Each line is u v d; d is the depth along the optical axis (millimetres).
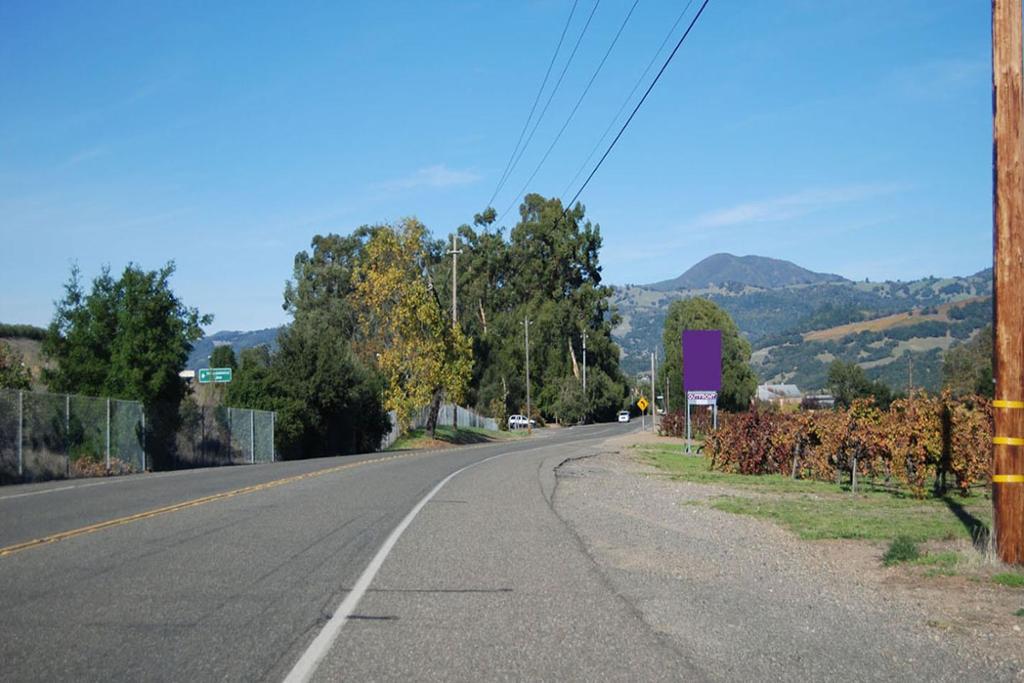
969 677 7219
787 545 13984
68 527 14547
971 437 21641
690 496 21828
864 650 7934
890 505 19938
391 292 59438
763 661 7535
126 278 37594
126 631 8133
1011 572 11094
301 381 48906
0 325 58906
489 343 96688
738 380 75062
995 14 11711
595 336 103000
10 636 7957
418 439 64375
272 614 8797
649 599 9836
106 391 36250
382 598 9594
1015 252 11539
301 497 19500
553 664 7336
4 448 25656
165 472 30562
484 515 16672
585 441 58375
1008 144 11602
